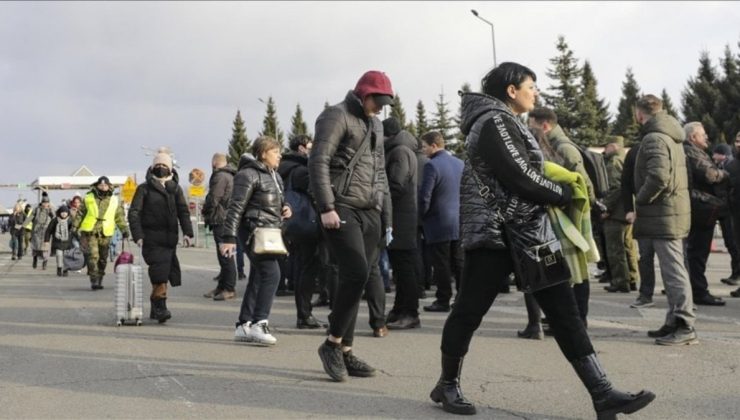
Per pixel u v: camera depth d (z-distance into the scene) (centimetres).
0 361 569
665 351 587
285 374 521
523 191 391
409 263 718
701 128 866
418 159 912
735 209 896
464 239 413
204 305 929
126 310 758
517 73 420
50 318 820
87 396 459
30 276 1552
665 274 619
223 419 408
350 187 493
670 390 464
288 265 1023
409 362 559
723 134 5706
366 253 508
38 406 435
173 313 855
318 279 907
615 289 1000
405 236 710
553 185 396
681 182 613
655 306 843
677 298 612
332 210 479
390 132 725
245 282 1229
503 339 653
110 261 2072
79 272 1695
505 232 400
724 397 446
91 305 953
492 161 394
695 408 423
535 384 486
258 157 682
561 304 398
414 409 428
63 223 1583
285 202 698
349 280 487
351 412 422
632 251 1016
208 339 673
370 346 625
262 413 420
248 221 664
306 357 585
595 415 414
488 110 409
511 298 947
